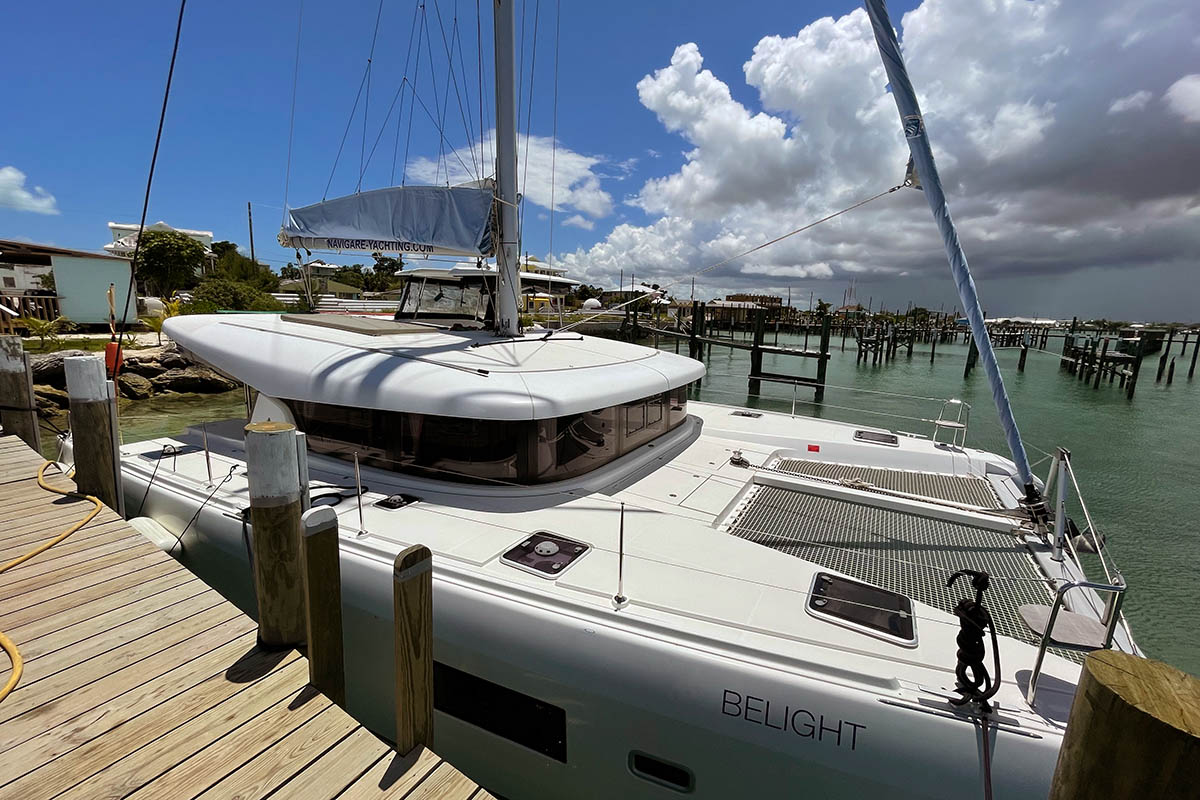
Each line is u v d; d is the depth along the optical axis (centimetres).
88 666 267
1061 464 321
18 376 647
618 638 239
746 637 234
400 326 515
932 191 348
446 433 380
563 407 368
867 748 206
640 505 369
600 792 254
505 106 466
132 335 2116
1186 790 121
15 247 2369
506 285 506
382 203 467
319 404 430
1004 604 276
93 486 452
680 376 490
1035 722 199
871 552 324
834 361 4278
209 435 535
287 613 280
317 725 238
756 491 412
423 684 225
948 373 3475
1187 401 2495
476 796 211
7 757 217
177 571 353
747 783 225
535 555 292
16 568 352
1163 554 812
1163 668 136
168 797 204
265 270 3603
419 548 217
